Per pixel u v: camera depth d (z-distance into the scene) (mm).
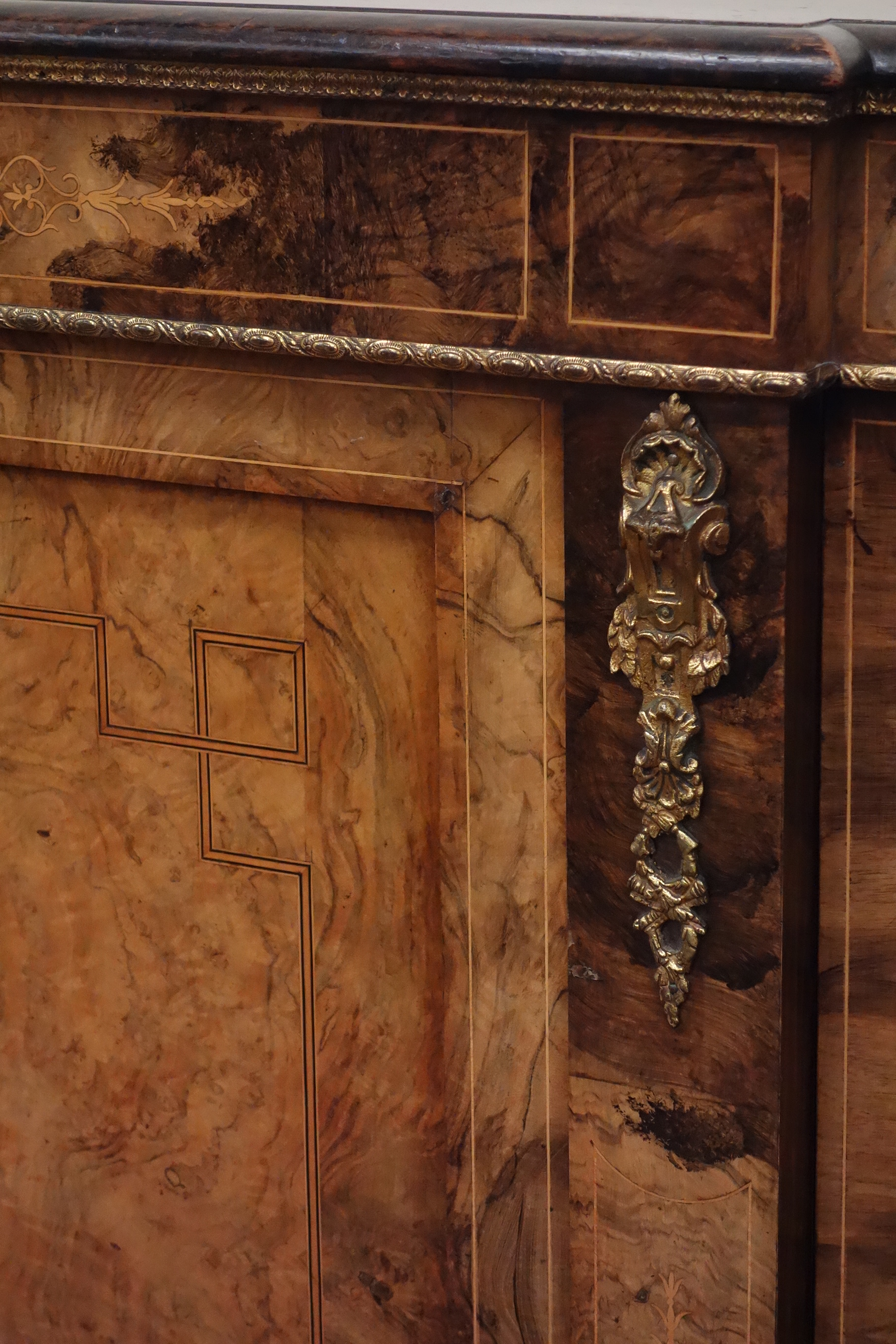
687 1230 1165
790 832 1073
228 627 1234
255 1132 1336
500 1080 1220
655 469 1035
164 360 1176
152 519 1236
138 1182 1399
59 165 1146
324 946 1268
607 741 1104
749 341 984
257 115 1072
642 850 1104
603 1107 1174
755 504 1016
